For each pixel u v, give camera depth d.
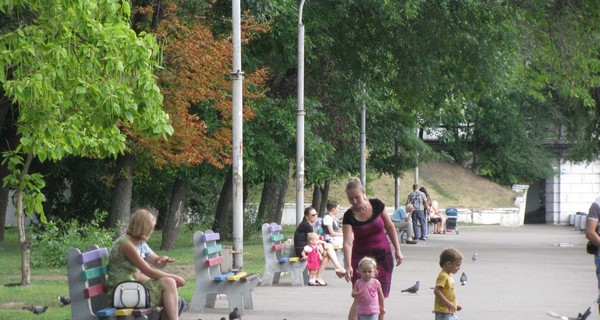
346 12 48.44
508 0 51.66
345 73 53.41
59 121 24.84
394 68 53.53
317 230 37.00
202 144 40.19
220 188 66.38
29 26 23.55
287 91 51.41
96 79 23.78
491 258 46.34
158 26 36.66
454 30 51.56
